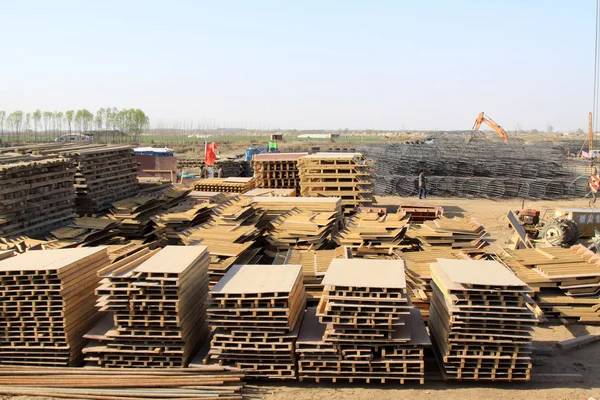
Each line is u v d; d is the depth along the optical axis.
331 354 8.45
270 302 8.45
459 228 14.91
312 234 13.77
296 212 16.05
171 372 8.48
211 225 14.65
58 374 8.51
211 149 34.69
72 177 15.29
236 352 8.55
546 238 17.94
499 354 8.37
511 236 20.23
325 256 12.66
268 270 9.84
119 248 12.68
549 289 12.35
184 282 8.84
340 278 8.72
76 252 10.07
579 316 11.67
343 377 8.45
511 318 8.22
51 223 14.45
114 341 8.74
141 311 8.65
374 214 16.89
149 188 20.45
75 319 9.12
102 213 17.17
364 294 8.38
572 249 14.12
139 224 15.54
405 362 8.34
